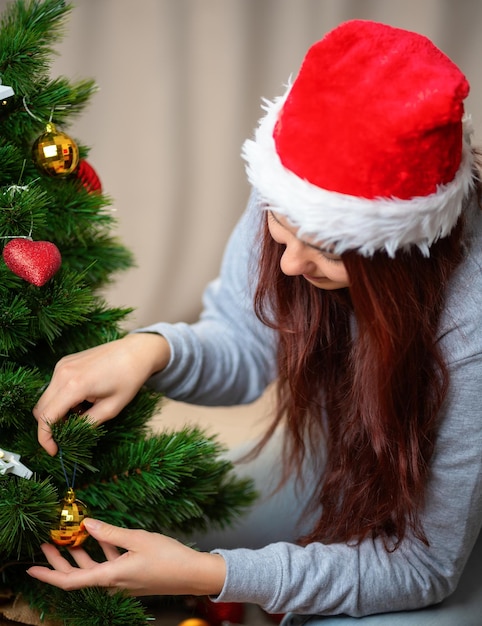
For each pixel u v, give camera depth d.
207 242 2.25
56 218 1.15
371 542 1.23
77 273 1.17
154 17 2.06
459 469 1.19
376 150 0.99
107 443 1.19
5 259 1.06
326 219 1.01
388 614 1.24
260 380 1.42
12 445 1.14
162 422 1.96
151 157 2.17
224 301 1.42
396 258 1.08
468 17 2.14
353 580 1.19
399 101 0.98
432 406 1.17
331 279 1.10
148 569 1.11
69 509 1.10
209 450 1.20
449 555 1.23
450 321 1.15
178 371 1.27
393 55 0.99
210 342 1.37
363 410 1.18
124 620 1.11
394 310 1.10
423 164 1.01
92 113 2.10
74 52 2.02
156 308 2.25
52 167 1.12
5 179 1.12
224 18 2.09
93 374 1.15
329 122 1.00
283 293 1.23
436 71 0.99
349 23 1.01
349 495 1.23
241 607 1.31
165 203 2.21
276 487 1.45
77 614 1.12
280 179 1.03
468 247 1.15
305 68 1.01
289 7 2.11
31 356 1.20
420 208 1.02
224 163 2.21
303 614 1.25
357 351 1.18
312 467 1.41
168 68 2.11
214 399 1.38
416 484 1.18
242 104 2.17
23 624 1.21
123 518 1.18
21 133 1.13
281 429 1.60
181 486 1.20
